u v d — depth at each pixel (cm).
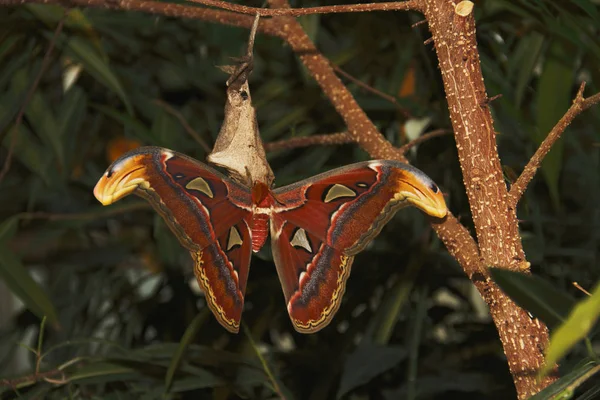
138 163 167
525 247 234
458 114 173
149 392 208
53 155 250
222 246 170
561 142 202
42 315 213
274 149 204
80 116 250
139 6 197
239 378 209
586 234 251
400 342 270
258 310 242
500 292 172
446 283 266
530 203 239
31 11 216
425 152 221
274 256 171
